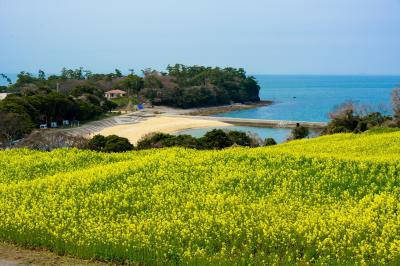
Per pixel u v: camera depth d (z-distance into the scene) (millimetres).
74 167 27625
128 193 21344
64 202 20297
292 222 17125
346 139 40312
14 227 17391
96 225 17656
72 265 14828
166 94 167375
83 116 111438
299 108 174750
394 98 72938
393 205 18578
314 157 25875
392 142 34094
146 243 15828
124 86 176625
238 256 15039
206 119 122938
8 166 27484
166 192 21500
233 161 26000
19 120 77312
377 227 16359
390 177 22172
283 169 24094
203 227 16969
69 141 62844
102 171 24766
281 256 15047
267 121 112750
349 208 18531
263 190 21422
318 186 21328
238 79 197000
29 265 14773
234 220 17375
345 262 14031
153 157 27781
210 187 21984
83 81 180500
